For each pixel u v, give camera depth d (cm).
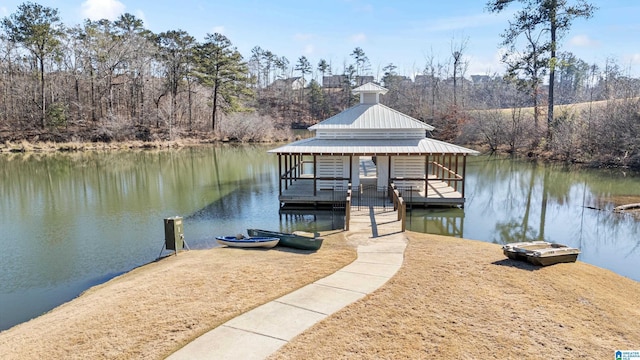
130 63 5547
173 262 991
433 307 639
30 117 5103
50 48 4984
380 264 877
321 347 520
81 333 572
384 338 543
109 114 5212
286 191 1922
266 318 602
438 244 1077
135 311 638
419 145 1834
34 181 2627
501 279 764
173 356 505
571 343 535
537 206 1864
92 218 1638
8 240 1343
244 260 934
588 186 2331
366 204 1683
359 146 1841
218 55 5841
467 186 2416
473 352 509
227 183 2514
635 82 3512
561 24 3550
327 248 1052
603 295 704
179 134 5747
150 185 2459
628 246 1276
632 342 543
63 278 1025
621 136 3009
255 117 6138
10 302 896
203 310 634
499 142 4438
